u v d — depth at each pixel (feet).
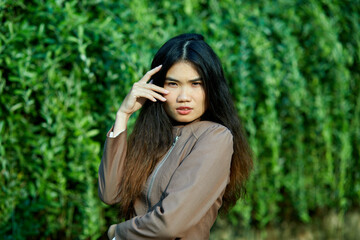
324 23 9.75
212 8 9.16
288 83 9.59
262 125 9.54
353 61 10.57
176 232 3.88
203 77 4.49
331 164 10.21
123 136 4.73
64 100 7.32
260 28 9.30
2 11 6.83
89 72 7.40
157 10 8.92
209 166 4.13
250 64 9.39
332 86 10.16
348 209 11.50
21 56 6.93
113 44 7.38
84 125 7.44
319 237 10.92
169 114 4.67
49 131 7.32
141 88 4.65
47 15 7.10
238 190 5.16
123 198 4.70
